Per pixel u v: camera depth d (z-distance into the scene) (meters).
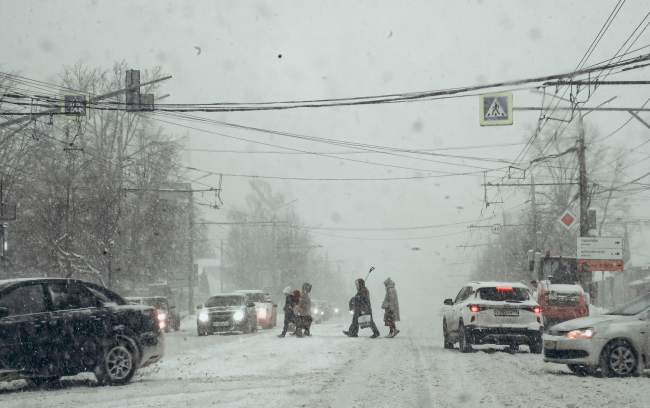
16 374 9.75
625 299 49.25
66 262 34.38
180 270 46.06
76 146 36.97
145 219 40.84
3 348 9.59
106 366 10.55
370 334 24.38
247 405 8.18
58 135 37.03
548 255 30.09
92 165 38.25
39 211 35.31
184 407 8.14
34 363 9.88
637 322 11.16
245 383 10.38
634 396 8.74
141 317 11.18
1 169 35.44
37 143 36.12
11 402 8.88
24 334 9.80
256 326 27.66
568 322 11.80
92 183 37.41
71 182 36.03
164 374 11.86
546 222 47.38
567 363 11.23
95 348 10.48
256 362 13.44
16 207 34.56
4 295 9.89
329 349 16.45
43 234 34.84
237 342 19.67
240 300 27.09
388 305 21.66
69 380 11.41
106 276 36.59
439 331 26.64
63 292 10.54
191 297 46.50
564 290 23.22
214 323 25.70
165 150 42.19
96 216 36.97
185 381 10.83
